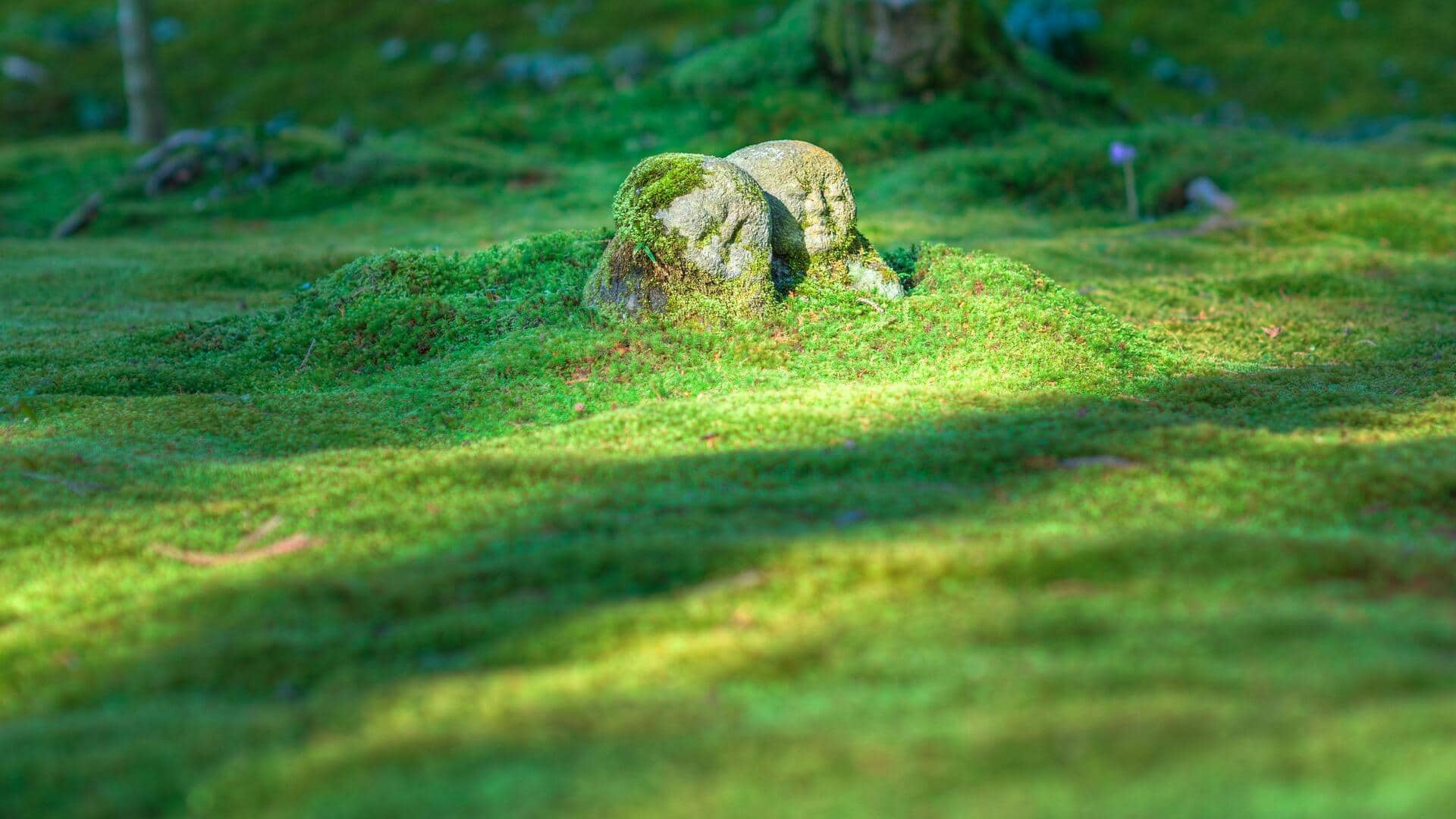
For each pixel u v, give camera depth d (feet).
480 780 10.23
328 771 10.57
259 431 22.75
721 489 18.07
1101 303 34.14
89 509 18.37
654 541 15.33
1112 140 56.13
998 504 17.15
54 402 24.57
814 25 62.34
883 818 9.27
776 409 21.49
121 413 23.75
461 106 72.69
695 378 24.07
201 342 28.91
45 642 14.34
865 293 27.40
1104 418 21.07
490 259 29.60
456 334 26.96
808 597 13.84
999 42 62.59
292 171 57.00
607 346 24.81
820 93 60.80
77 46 83.76
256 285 39.29
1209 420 22.22
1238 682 11.01
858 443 19.93
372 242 45.96
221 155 57.93
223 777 10.69
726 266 25.85
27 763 11.30
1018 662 11.74
